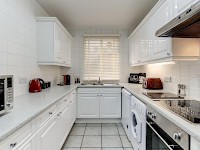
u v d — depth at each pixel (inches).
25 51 90.7
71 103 116.3
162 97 75.8
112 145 100.1
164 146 49.0
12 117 45.4
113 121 145.2
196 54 68.1
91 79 166.4
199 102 64.2
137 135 80.5
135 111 84.7
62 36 125.8
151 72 135.0
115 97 141.4
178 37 67.2
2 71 69.9
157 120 55.6
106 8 117.3
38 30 106.4
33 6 101.5
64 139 93.5
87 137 112.0
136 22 148.9
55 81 147.3
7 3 73.4
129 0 104.9
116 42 166.1
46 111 62.2
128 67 166.4
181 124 38.0
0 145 33.5
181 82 83.6
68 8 117.2
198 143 32.5
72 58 165.3
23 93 88.7
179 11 61.1
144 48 107.7
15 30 80.3
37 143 53.6
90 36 164.2
